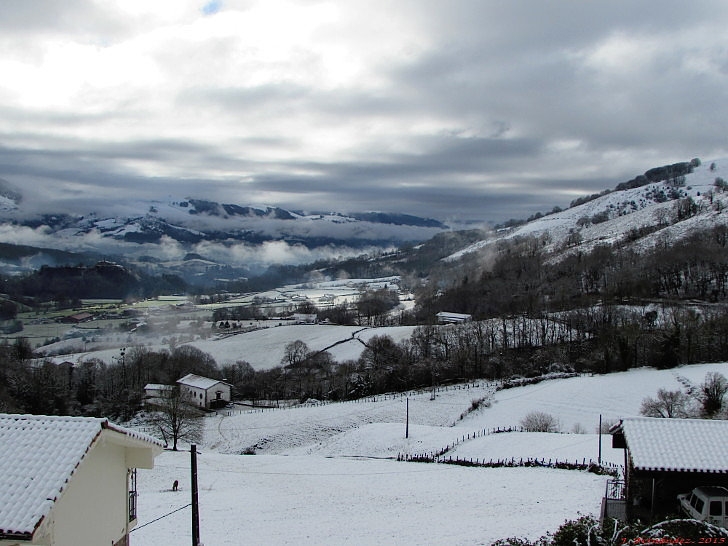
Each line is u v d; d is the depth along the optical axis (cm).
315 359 15038
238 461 7256
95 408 11788
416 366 12912
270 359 16000
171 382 13738
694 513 3000
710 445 3162
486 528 3888
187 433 9019
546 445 7231
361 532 4003
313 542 3800
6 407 10175
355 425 9900
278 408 12038
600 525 3119
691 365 10994
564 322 14525
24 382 11600
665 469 3039
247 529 4134
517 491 5044
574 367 12069
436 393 11356
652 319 13150
